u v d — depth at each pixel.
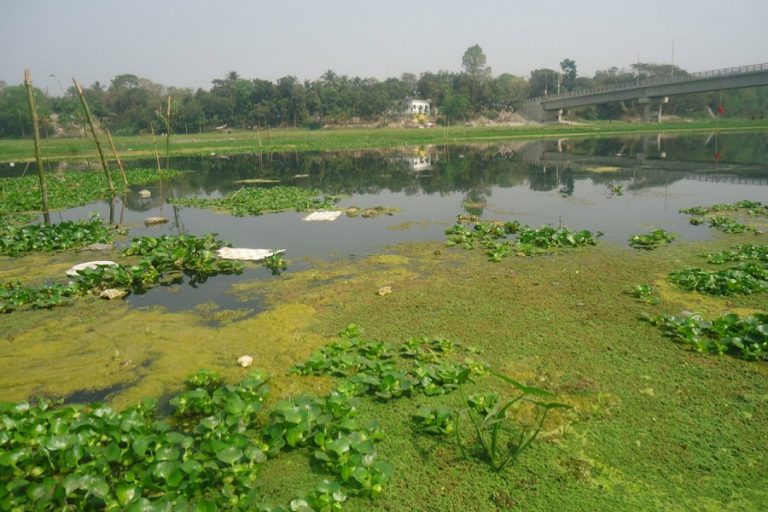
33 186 21.77
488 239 11.16
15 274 9.66
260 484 4.09
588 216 13.83
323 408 4.89
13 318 7.57
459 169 26.09
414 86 93.50
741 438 4.44
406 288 8.33
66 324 7.31
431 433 4.65
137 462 4.30
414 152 38.06
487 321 6.97
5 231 12.80
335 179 23.47
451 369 5.54
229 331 6.93
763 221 12.28
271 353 6.29
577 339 6.35
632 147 38.44
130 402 5.32
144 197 19.50
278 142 49.38
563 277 8.62
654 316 6.86
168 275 9.41
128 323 7.30
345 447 4.28
